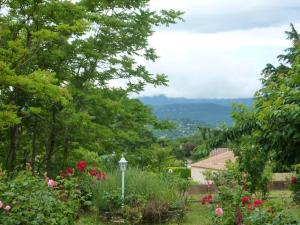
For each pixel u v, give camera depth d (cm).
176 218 1258
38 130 1542
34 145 1552
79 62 1548
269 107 712
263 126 769
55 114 1480
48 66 1480
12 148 1471
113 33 1608
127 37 1644
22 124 1487
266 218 735
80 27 1301
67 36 1404
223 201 902
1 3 1357
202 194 1823
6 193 803
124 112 1591
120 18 1641
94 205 1295
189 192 1855
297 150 748
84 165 1338
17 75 1228
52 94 1173
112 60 1588
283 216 723
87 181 1348
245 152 1237
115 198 1281
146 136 1897
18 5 1358
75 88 1503
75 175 1452
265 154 872
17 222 793
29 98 1411
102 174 1387
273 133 754
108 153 1688
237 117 1029
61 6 1342
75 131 1510
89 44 1485
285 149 762
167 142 1980
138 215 1223
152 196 1319
